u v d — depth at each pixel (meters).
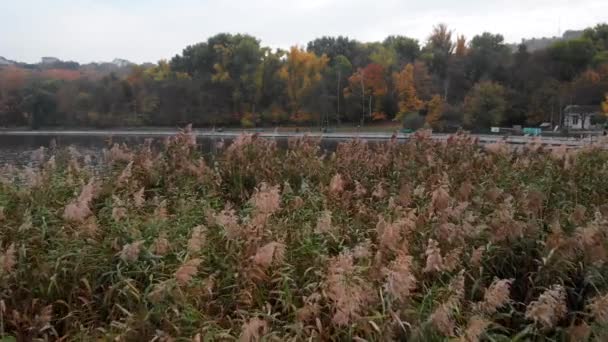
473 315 4.22
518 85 70.00
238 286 4.83
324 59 84.19
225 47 87.75
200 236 4.92
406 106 72.31
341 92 80.25
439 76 81.56
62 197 6.54
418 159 10.10
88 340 4.16
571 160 9.46
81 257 4.80
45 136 70.06
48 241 5.27
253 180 8.62
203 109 83.06
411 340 3.99
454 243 5.44
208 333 4.08
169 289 4.21
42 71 105.81
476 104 63.06
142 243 4.77
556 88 65.00
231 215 5.49
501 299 4.37
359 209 6.84
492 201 7.03
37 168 7.80
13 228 5.32
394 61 84.50
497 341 4.36
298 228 5.98
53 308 4.66
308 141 10.51
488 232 5.81
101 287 4.74
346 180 8.64
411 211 6.06
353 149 10.56
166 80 85.81
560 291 4.64
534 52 75.50
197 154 9.55
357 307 4.09
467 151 10.73
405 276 4.13
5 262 4.44
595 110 59.12
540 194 6.68
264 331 4.09
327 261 5.07
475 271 5.29
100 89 86.00
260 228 5.34
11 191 6.45
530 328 4.53
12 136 70.31
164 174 8.66
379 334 4.04
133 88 85.62
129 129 79.81
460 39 84.38
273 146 9.87
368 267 4.75
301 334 4.23
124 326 4.03
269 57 86.50
